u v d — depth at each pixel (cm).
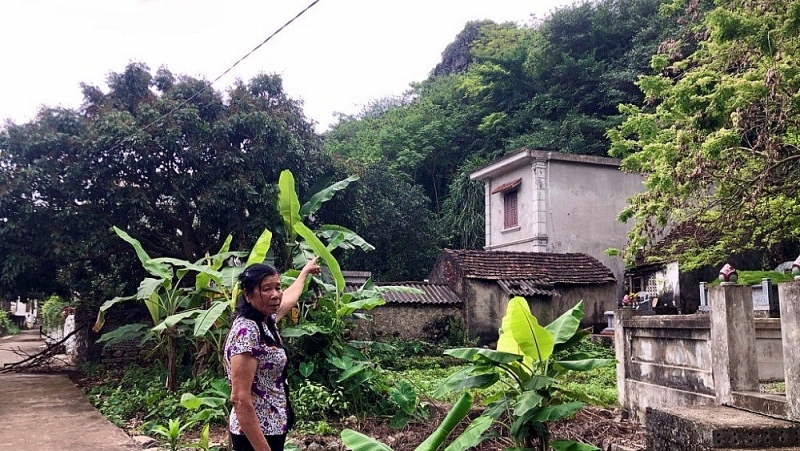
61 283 1344
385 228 2239
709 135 812
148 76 1377
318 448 644
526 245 1783
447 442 654
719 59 914
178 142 1226
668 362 641
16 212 1195
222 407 660
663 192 919
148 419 820
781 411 458
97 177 1209
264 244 832
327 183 1337
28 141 1217
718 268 1509
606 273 1588
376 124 3484
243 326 325
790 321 445
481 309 1470
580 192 1786
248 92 1388
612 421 697
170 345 938
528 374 506
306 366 791
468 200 2438
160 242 1402
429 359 1273
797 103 749
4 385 1139
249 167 1280
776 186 894
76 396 1005
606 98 2412
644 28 2419
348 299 882
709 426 434
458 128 2941
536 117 2598
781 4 807
